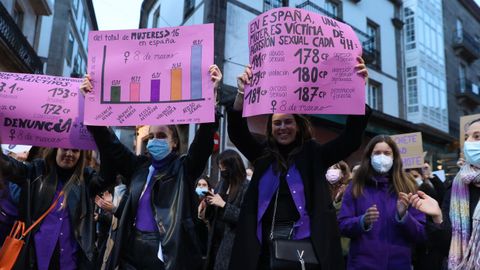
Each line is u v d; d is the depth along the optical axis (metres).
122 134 13.64
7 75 3.10
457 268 2.46
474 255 2.40
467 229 2.52
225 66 10.96
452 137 20.62
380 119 15.52
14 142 2.96
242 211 2.53
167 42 2.88
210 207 4.07
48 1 15.48
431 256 3.55
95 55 2.91
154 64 2.87
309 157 2.58
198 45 2.84
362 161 3.45
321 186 2.44
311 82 2.60
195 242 2.58
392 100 17.81
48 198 2.85
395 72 18.28
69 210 2.87
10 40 11.66
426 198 2.62
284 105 2.57
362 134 2.61
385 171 3.33
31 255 2.70
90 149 2.98
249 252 2.36
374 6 17.55
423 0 20.03
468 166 2.67
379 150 3.36
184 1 13.46
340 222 3.24
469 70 24.56
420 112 18.34
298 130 2.69
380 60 17.44
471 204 2.60
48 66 20.41
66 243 2.79
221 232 3.99
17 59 12.45
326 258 2.21
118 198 5.64
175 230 2.51
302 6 13.67
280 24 2.66
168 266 2.42
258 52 2.70
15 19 14.13
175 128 3.03
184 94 2.79
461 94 22.38
